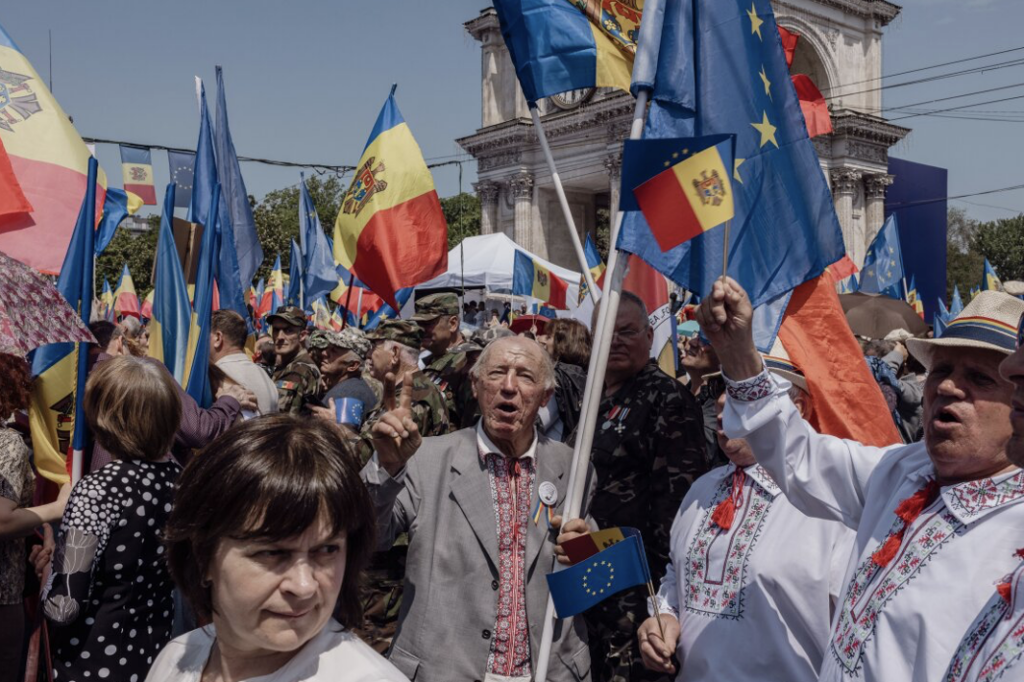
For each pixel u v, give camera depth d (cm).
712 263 375
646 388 456
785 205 391
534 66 443
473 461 381
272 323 870
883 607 243
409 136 752
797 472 306
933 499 251
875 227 4462
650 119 383
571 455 397
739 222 382
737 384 301
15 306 359
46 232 548
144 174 1352
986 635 213
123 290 2136
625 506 444
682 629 350
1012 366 199
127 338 808
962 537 237
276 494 183
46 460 486
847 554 328
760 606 329
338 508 190
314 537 189
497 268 2442
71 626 372
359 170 757
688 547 359
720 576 343
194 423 528
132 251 4475
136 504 380
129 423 388
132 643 381
